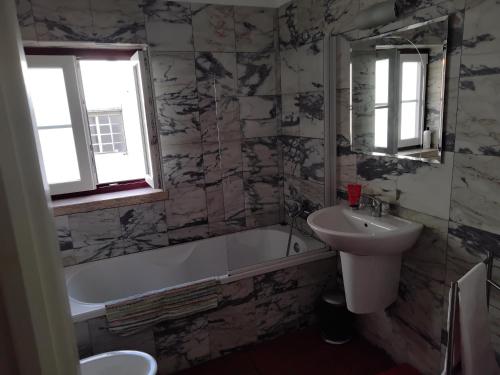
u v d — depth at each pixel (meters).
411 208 1.96
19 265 0.32
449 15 1.60
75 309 2.03
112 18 2.46
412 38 1.79
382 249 1.79
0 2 0.30
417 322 2.04
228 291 2.30
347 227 2.23
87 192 2.79
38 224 0.33
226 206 3.02
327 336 2.47
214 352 2.34
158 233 2.86
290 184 3.01
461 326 1.18
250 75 2.90
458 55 1.58
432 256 1.87
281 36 2.86
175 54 2.67
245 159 3.00
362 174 2.29
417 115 1.82
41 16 2.30
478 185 1.59
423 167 1.85
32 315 0.33
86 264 2.64
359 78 2.19
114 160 4.22
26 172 0.32
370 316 2.41
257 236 3.08
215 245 3.00
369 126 2.17
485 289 1.33
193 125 2.82
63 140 2.62
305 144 2.74
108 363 1.83
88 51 2.62
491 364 1.37
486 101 1.50
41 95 2.51
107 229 2.69
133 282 2.76
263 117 2.99
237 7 2.78
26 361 0.34
